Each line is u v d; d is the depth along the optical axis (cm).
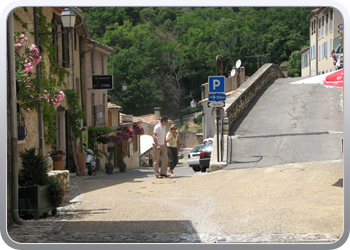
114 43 6538
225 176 1131
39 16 1428
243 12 7062
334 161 1134
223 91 1368
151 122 5134
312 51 4831
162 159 1324
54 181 736
